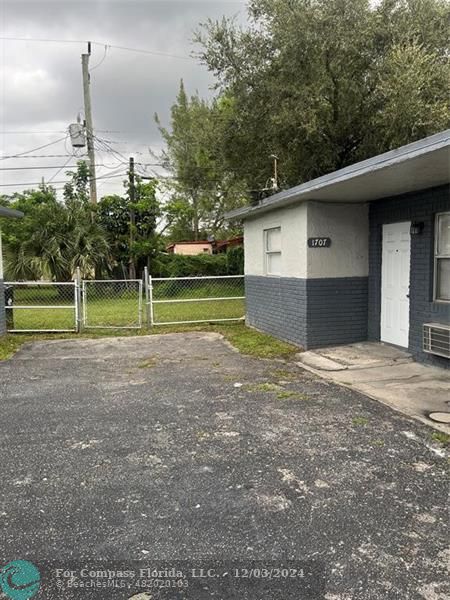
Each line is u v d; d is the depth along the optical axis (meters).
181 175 27.08
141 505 2.87
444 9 11.31
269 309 9.13
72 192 20.78
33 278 16.55
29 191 21.58
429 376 5.76
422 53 10.62
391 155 4.65
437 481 3.09
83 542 2.50
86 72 18.62
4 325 9.45
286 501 2.88
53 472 3.35
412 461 3.40
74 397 5.22
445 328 5.80
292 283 8.00
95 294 16.39
